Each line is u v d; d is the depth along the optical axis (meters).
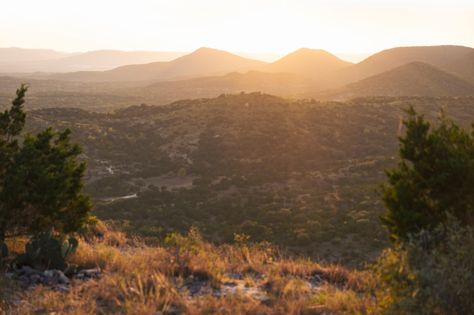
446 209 7.30
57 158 10.85
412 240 6.23
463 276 5.31
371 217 40.94
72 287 7.30
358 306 6.45
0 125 11.01
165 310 6.32
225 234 40.78
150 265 8.56
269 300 6.91
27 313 6.04
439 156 7.62
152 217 50.78
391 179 8.02
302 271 9.02
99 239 12.76
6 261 8.46
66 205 10.52
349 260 30.81
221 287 7.75
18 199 9.61
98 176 77.69
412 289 5.57
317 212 46.34
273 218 45.50
